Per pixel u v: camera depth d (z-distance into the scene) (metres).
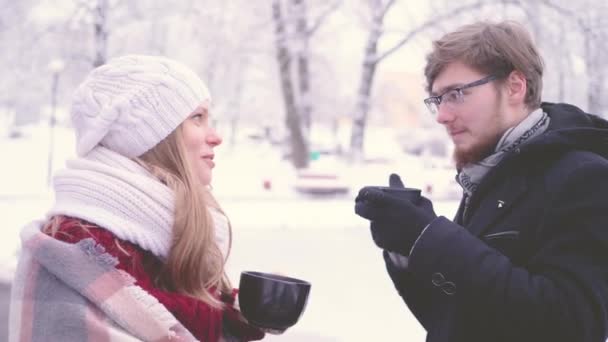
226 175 17.91
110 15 17.64
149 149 1.41
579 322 1.12
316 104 23.55
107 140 1.41
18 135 24.19
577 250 1.18
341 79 23.95
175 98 1.40
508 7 15.79
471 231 1.38
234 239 7.91
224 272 1.61
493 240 1.32
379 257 6.91
